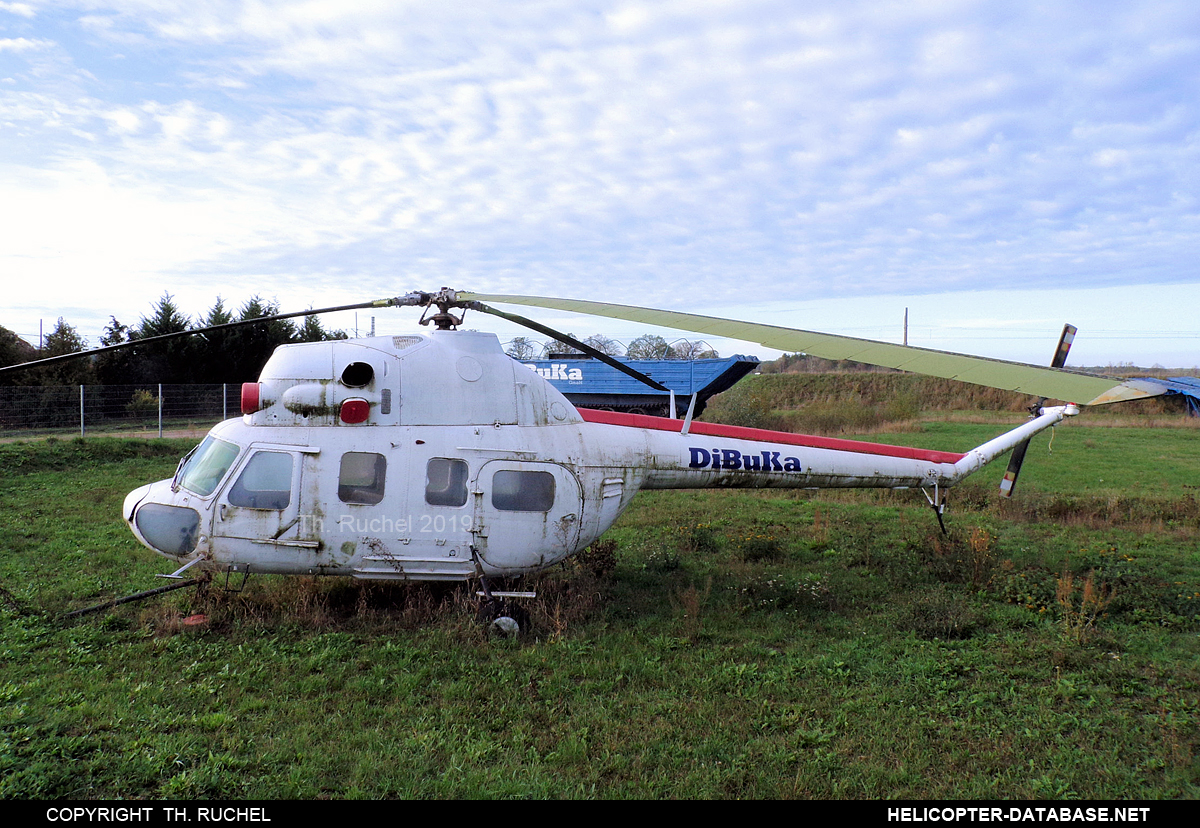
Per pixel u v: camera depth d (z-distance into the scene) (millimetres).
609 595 8414
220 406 29391
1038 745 5172
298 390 7082
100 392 25438
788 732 5285
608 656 6586
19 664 6020
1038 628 7531
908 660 6641
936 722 5465
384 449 7105
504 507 7258
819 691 5980
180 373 32438
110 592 8008
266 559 6996
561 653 6570
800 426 32219
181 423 27125
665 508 14414
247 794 4277
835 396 48281
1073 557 10555
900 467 9633
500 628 6859
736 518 13477
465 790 4379
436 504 7113
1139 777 4770
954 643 7086
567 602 7785
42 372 28422
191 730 5012
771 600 8227
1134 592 8523
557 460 7527
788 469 8867
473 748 4867
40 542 10258
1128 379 4547
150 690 5586
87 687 5598
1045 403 10953
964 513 14094
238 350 33812
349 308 7594
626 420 8344
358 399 7113
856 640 7172
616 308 7387
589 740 5094
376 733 5031
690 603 7699
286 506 6938
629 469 7953
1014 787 4633
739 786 4566
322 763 4672
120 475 16484
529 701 5637
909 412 35688
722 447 8562
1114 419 34531
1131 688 6105
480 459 7246
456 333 7676
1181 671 6457
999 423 34125
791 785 4559
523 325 7750
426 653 6453
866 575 9578
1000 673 6379
